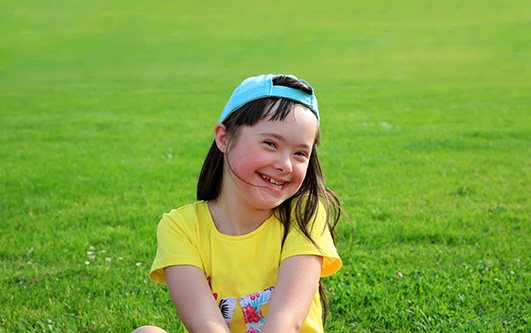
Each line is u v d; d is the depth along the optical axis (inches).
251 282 91.7
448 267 157.8
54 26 1318.9
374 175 267.7
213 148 97.0
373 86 666.2
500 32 1140.5
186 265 91.9
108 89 669.9
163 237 95.5
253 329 91.3
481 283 148.0
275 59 961.5
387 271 153.8
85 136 381.4
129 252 171.9
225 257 92.7
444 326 126.3
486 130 379.2
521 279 149.4
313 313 96.5
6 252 173.8
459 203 221.0
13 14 1448.1
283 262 91.4
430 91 609.6
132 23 1366.9
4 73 822.5
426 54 954.7
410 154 314.2
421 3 1558.8
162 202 226.7
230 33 1253.7
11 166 291.4
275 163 87.3
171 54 1031.0
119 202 227.3
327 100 558.9
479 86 637.3
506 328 126.2
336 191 239.5
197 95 617.0
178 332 126.0
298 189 94.5
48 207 219.8
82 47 1095.6
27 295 145.1
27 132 396.8
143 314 133.2
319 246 92.0
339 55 981.2
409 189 241.6
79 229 192.4
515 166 283.6
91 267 159.9
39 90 655.8
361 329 128.0
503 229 189.0
